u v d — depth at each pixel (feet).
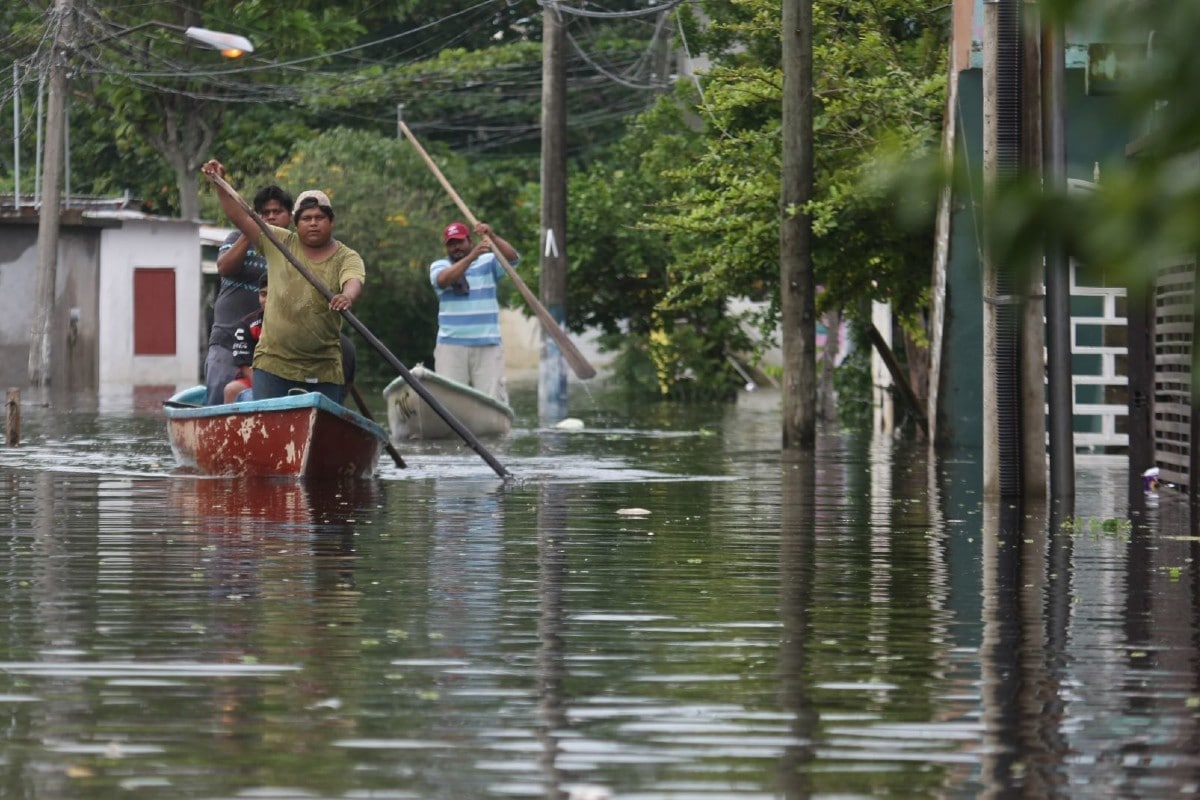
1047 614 56.03
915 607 57.41
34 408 202.18
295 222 107.86
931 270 148.15
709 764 35.96
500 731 38.88
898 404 174.40
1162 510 92.07
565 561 68.33
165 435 153.07
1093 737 38.63
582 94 381.19
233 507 88.94
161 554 69.41
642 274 245.24
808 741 38.17
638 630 52.37
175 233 298.97
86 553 69.67
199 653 47.93
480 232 154.30
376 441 108.99
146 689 43.09
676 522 83.82
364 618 54.08
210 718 39.93
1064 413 98.53
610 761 36.19
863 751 37.22
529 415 205.98
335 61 339.57
